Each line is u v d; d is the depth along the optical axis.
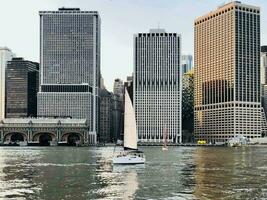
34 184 105.62
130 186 102.94
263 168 151.12
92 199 84.56
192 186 102.44
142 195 89.38
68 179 116.88
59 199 84.44
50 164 171.50
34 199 84.25
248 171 139.38
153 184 106.62
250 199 84.25
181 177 122.06
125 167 157.12
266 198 85.38
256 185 103.75
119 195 89.38
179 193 91.88
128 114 176.00
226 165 167.38
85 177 122.00
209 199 84.62
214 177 121.62
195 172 136.75
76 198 85.62
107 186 102.94
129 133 176.75
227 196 87.69
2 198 85.12
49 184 105.88
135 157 173.00
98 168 152.12
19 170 142.25
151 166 161.88
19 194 89.94
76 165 166.00
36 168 150.62
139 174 131.00
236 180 113.88
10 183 107.38
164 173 133.88
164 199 84.75
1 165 164.62
